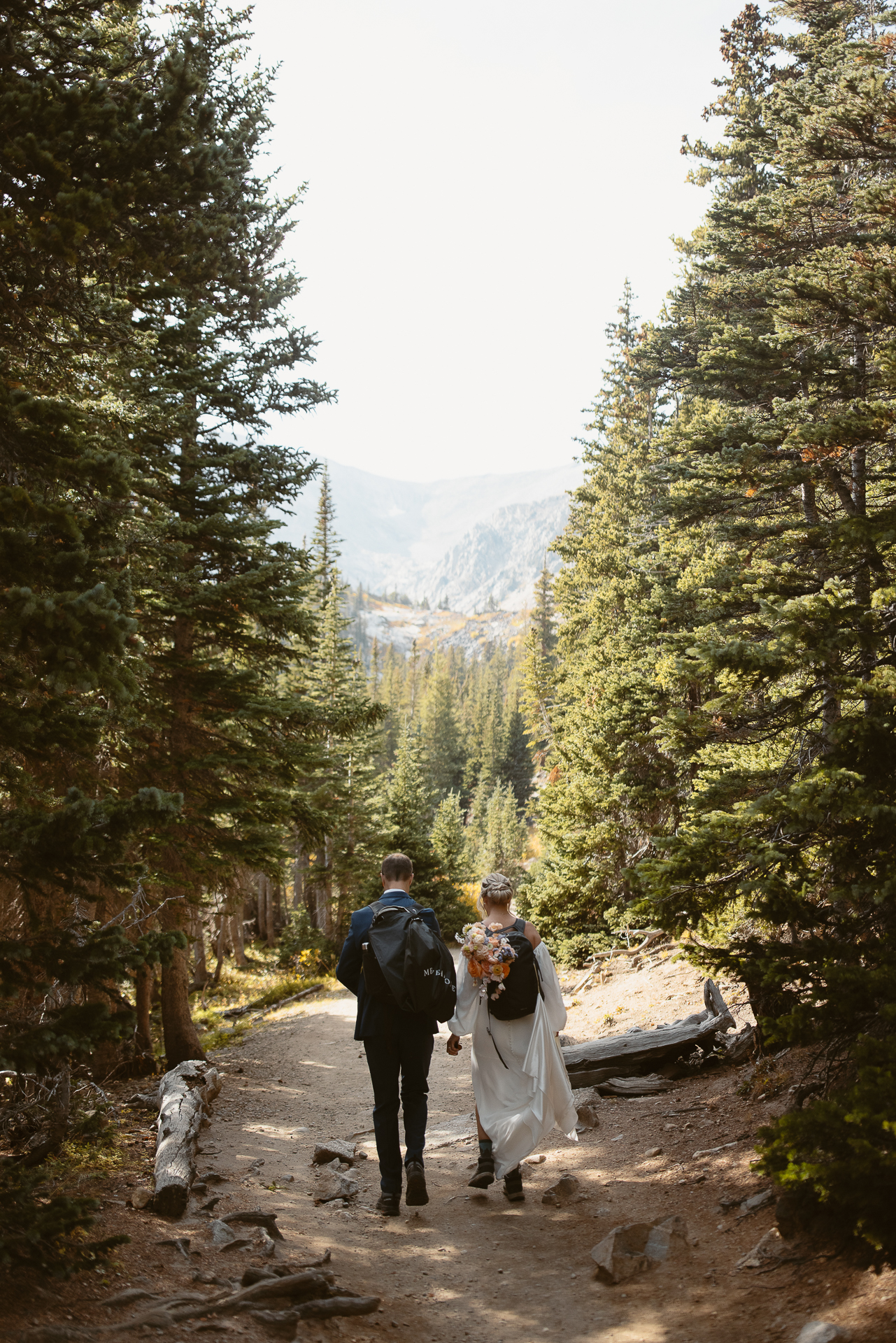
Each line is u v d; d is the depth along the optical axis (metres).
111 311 6.36
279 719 12.59
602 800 18.47
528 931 5.79
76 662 3.87
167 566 11.50
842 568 7.10
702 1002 10.93
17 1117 6.36
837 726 5.56
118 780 11.03
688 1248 4.41
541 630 64.25
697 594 12.77
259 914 42.50
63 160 4.92
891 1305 3.25
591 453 36.78
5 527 4.09
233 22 12.37
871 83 8.81
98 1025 3.69
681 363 24.31
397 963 5.35
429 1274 4.56
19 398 4.53
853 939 5.20
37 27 5.42
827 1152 3.59
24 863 3.91
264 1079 11.01
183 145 5.17
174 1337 3.33
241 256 12.80
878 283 7.10
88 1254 3.78
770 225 11.68
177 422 10.88
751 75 25.98
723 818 5.63
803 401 8.73
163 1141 6.00
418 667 182.00
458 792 95.25
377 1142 5.50
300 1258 4.53
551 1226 5.12
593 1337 3.70
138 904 10.21
